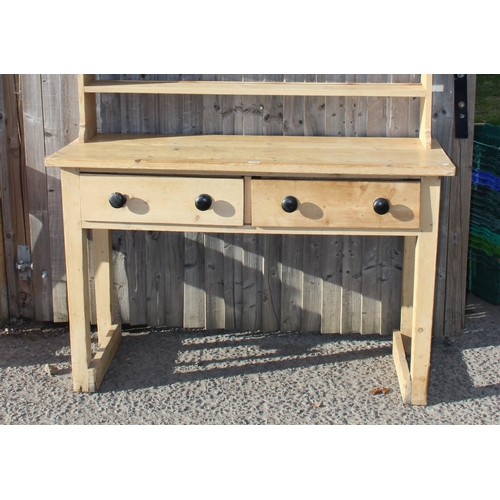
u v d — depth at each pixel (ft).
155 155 10.45
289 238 12.87
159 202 10.27
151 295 13.24
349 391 11.37
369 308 13.10
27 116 12.51
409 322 12.48
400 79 12.14
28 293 13.34
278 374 11.85
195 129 12.40
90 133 11.87
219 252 12.97
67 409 10.85
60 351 12.54
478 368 12.05
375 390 11.31
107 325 12.69
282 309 13.17
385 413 10.78
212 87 11.45
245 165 10.01
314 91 11.28
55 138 12.57
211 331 13.29
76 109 12.46
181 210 10.27
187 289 13.17
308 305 13.15
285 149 11.05
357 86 11.67
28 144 12.62
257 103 12.28
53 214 12.87
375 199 10.09
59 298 13.20
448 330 13.10
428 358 10.80
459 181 12.57
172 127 12.40
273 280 13.07
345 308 13.12
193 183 10.18
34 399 11.10
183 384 11.54
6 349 12.55
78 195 10.39
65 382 11.57
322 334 13.24
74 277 10.84
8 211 12.98
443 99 12.27
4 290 13.24
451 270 12.88
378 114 12.27
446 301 12.99
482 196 14.25
